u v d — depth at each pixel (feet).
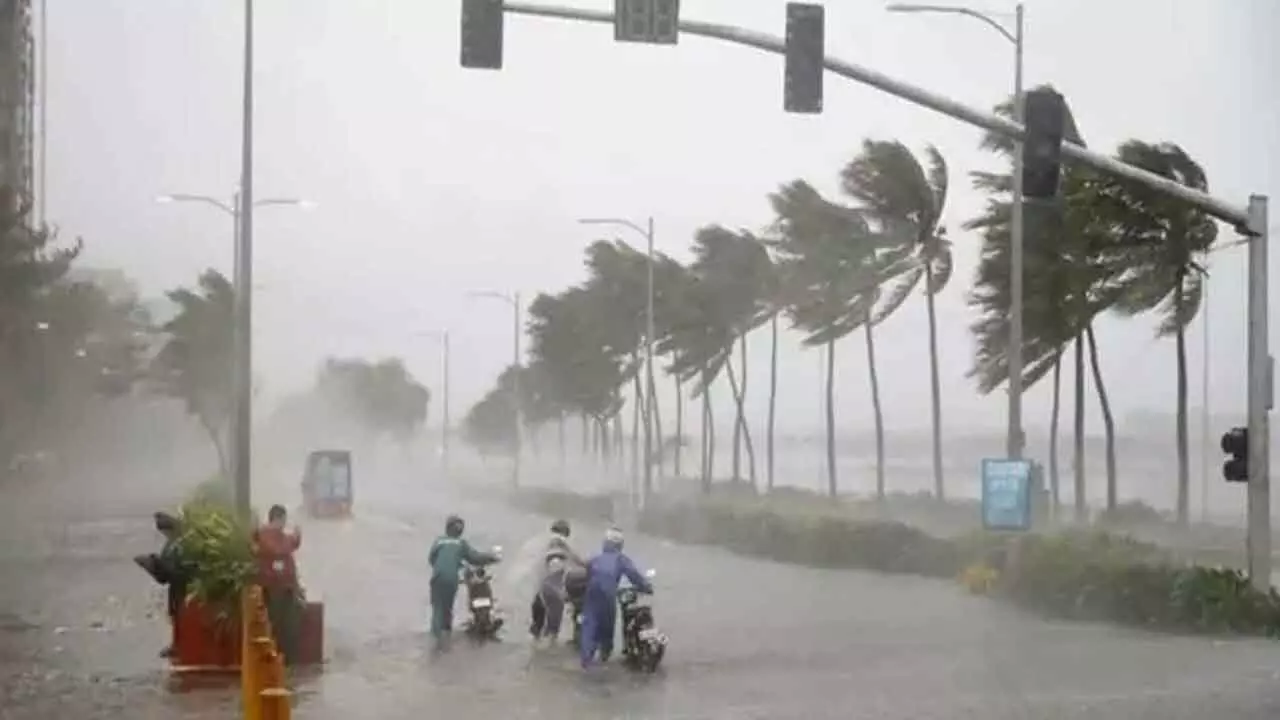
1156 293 123.65
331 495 207.31
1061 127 65.31
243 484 103.35
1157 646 70.33
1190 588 78.07
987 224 134.72
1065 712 51.29
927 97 64.64
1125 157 118.42
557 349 246.06
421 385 459.32
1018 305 98.22
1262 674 60.44
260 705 30.50
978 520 149.59
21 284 206.90
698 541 156.97
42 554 125.08
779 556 135.64
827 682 59.72
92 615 81.51
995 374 143.33
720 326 196.24
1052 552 89.40
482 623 75.66
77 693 55.31
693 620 83.61
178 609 61.26
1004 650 69.36
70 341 239.91
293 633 64.95
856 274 160.15
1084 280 126.82
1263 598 75.25
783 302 178.40
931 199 152.97
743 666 64.90
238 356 104.94
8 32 260.21
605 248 228.02
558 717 51.72
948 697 55.11
